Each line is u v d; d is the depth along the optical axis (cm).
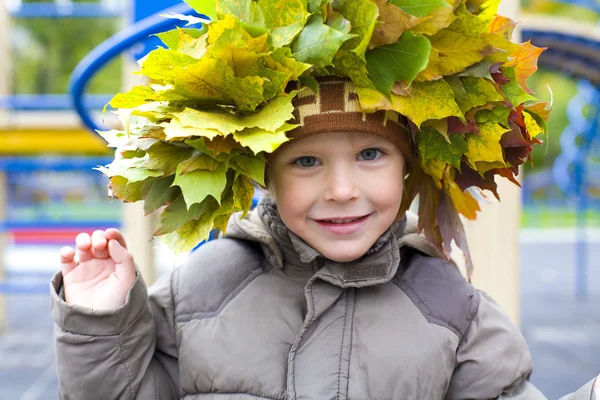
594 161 756
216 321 96
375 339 91
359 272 94
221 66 72
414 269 100
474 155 86
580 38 322
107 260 96
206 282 101
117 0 455
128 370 93
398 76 76
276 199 89
